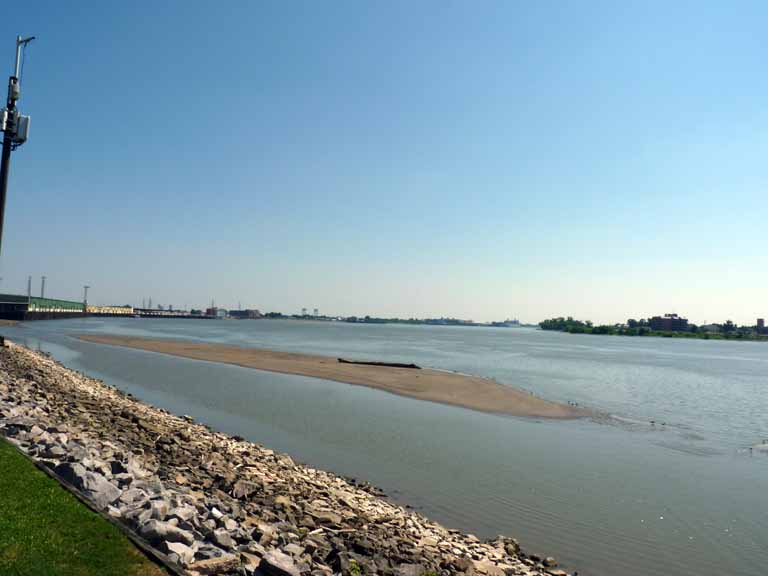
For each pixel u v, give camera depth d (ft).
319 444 65.26
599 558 37.50
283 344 286.66
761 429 83.41
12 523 23.62
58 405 61.26
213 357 176.24
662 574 35.45
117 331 354.54
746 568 36.50
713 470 59.77
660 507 47.50
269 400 95.61
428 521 41.75
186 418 71.72
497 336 629.51
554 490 51.16
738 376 173.58
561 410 95.30
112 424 54.70
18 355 116.06
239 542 27.20
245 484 38.68
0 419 43.34
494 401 102.22
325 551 28.81
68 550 22.26
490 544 38.14
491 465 58.85
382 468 56.34
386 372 145.18
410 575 27.45
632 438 75.10
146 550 23.12
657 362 232.73
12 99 91.30
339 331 613.93
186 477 38.96
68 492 28.14
